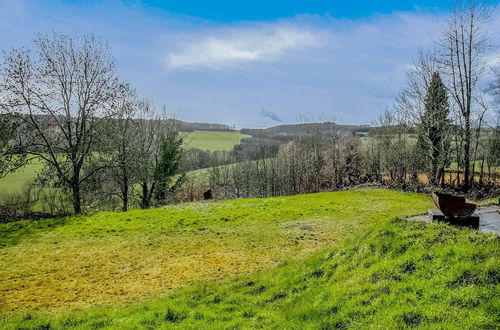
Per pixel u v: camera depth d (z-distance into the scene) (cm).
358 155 6381
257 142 8219
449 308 727
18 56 3064
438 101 4419
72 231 2252
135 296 1281
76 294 1311
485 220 1418
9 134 3088
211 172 6962
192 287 1277
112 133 3641
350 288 936
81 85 3419
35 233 2208
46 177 3188
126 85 3716
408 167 4869
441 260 902
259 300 1078
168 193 4719
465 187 3841
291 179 7075
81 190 3634
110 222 2489
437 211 1376
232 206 3088
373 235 1175
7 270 1582
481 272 802
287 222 2455
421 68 4544
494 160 4491
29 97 3133
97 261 1700
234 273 1481
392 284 884
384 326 729
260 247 1866
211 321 975
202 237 2100
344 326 795
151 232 2228
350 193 3806
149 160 4344
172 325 964
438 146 4384
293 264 1322
